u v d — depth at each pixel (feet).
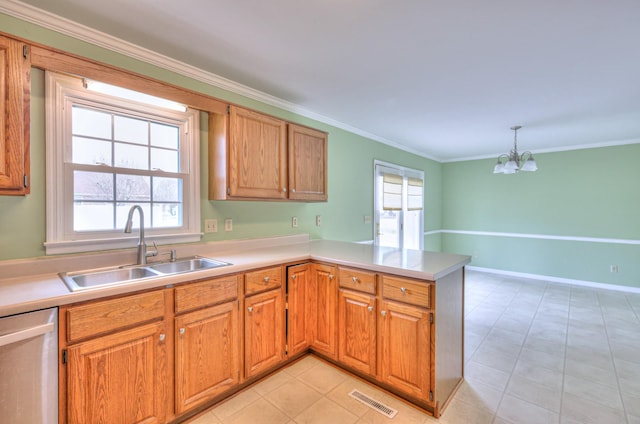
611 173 15.07
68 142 5.90
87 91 6.05
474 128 12.74
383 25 5.63
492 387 6.89
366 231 13.60
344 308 7.29
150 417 5.20
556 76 7.77
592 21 5.42
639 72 7.49
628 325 10.47
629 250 14.70
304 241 10.62
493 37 6.01
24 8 5.17
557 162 16.47
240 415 5.97
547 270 16.84
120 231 6.64
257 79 8.09
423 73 7.66
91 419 4.58
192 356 5.74
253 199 8.11
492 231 18.70
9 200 5.31
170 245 7.36
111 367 4.77
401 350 6.30
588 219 15.67
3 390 3.90
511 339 9.39
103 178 6.44
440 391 6.08
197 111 7.76
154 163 7.16
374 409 6.15
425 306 5.92
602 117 11.11
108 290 4.71
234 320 6.42
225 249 8.32
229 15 5.36
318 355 8.21
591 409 6.12
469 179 19.54
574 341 9.23
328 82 8.27
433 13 5.25
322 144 10.00
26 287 4.72
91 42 5.94
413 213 17.61
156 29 5.81
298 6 5.08
